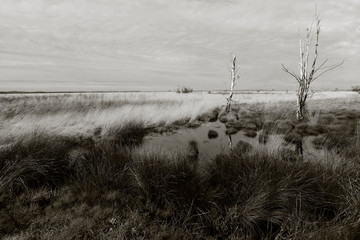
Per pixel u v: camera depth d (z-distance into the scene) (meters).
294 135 8.54
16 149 5.08
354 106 18.05
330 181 3.96
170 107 15.95
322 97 33.84
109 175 4.62
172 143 8.31
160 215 3.63
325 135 8.20
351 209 3.20
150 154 5.08
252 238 3.11
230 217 3.38
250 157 4.95
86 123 10.41
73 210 3.67
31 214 3.54
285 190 3.71
